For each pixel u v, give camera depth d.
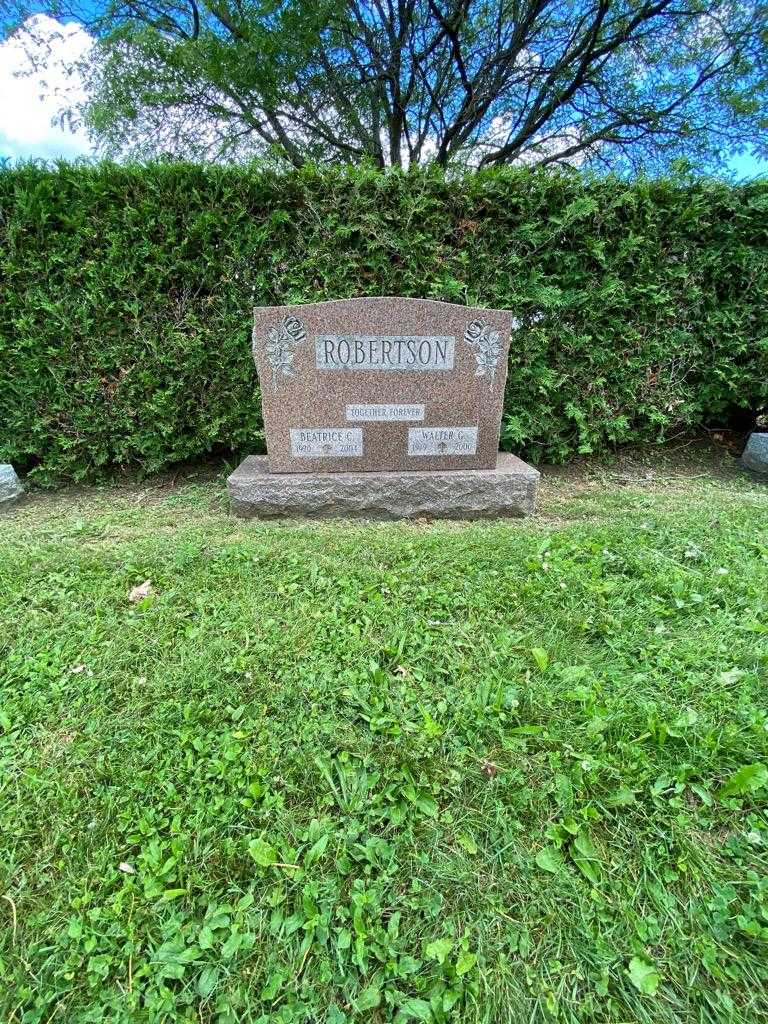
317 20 7.07
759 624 2.15
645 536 3.03
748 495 3.94
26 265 3.76
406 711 1.79
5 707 1.83
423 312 3.38
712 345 4.46
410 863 1.35
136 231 3.77
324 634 2.18
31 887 1.32
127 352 3.98
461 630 2.19
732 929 1.21
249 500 3.56
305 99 8.46
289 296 4.03
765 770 1.46
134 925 1.23
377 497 3.58
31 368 3.90
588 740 1.65
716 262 4.22
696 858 1.35
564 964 1.16
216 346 4.08
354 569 2.68
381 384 3.51
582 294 4.13
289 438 3.60
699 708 1.75
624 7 7.75
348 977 1.14
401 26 8.00
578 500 3.89
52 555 2.86
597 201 3.97
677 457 4.91
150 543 3.04
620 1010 1.09
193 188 3.78
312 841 1.41
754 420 5.12
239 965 1.17
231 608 2.37
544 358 4.32
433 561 2.75
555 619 2.24
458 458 3.70
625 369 4.39
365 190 3.91
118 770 1.60
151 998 1.12
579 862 1.34
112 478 4.42
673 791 1.51
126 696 1.89
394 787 1.54
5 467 3.90
